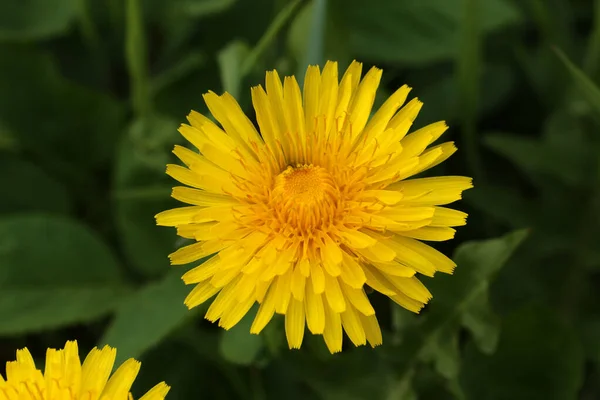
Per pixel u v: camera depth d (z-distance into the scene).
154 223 0.26
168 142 0.25
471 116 0.26
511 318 0.24
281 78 0.26
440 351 0.23
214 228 0.22
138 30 0.25
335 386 0.24
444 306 0.23
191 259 0.22
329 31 0.25
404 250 0.22
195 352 0.26
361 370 0.24
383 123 0.22
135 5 0.25
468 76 0.25
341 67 0.25
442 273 0.23
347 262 0.21
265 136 0.22
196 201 0.22
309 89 0.22
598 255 0.26
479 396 0.24
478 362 0.24
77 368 0.22
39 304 0.25
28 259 0.25
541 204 0.26
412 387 0.24
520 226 0.26
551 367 0.24
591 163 0.26
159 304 0.24
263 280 0.21
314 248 0.22
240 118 0.22
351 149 0.22
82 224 0.26
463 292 0.23
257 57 0.25
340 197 0.22
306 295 0.22
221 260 0.21
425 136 0.22
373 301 0.25
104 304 0.26
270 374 0.25
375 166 0.22
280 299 0.21
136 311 0.24
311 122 0.22
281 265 0.21
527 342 0.24
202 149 0.22
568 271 0.26
